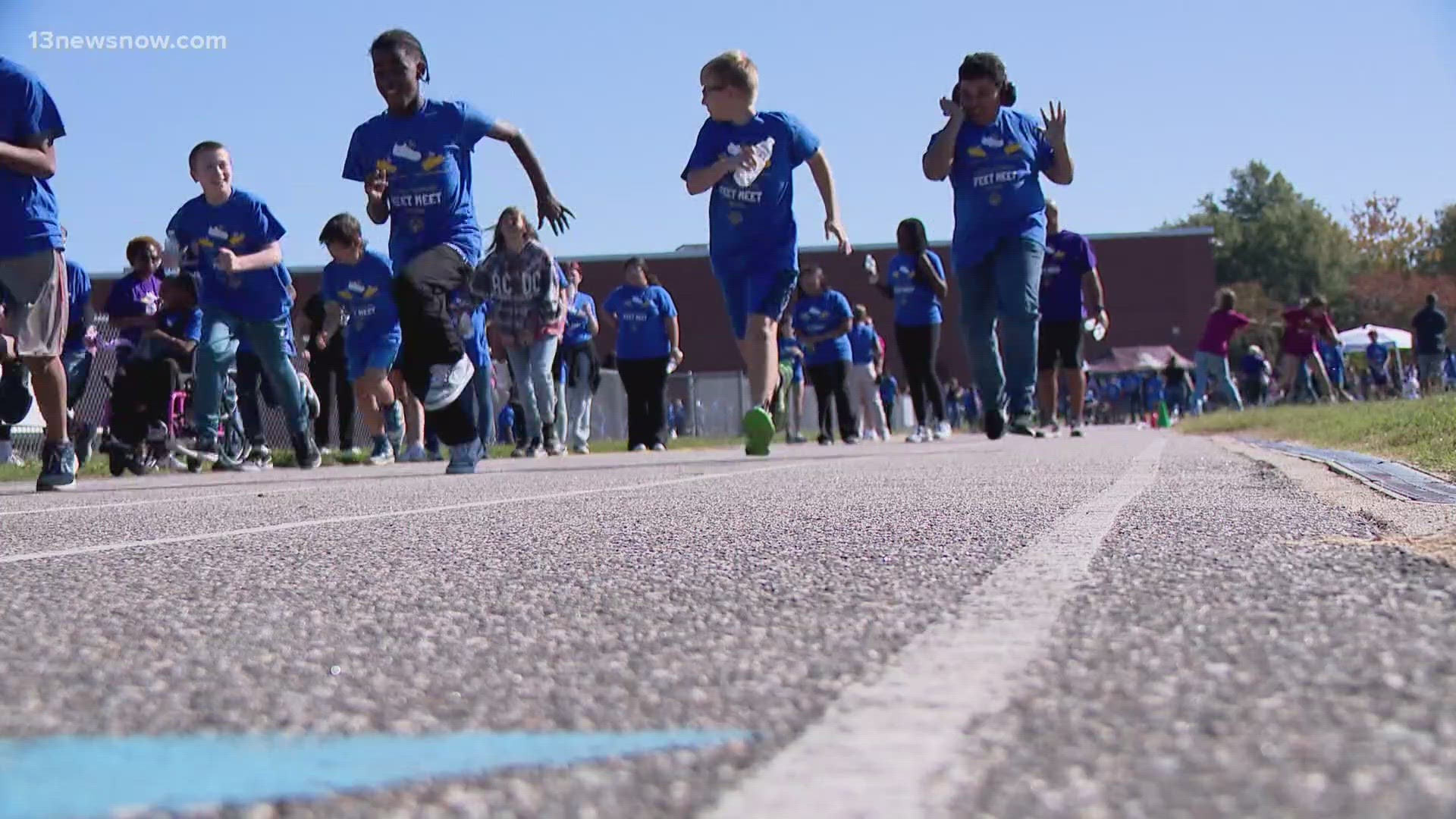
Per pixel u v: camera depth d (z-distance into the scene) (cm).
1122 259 5588
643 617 224
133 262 1055
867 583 255
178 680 177
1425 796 109
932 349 1542
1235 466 633
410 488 650
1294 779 115
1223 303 2058
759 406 868
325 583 279
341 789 121
